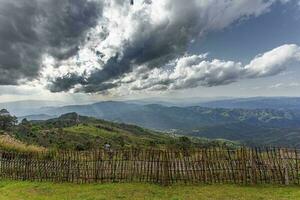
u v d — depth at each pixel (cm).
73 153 2752
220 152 2455
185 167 2472
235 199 2028
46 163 2772
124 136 17150
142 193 2228
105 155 2656
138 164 2566
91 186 2497
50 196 2250
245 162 2400
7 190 2472
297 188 2214
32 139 8238
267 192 2148
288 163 2333
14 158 2902
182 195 2148
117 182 2567
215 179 2428
